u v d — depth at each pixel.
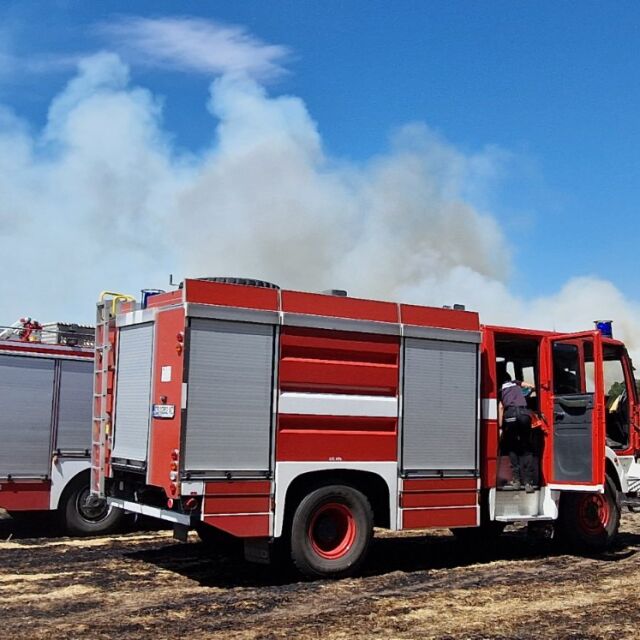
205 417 7.83
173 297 8.21
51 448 10.77
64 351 10.97
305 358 8.44
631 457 10.91
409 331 9.09
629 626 6.79
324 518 8.55
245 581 8.29
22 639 6.13
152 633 6.32
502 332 9.97
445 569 9.23
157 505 8.53
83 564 9.03
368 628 6.57
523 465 10.02
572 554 10.41
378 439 8.80
